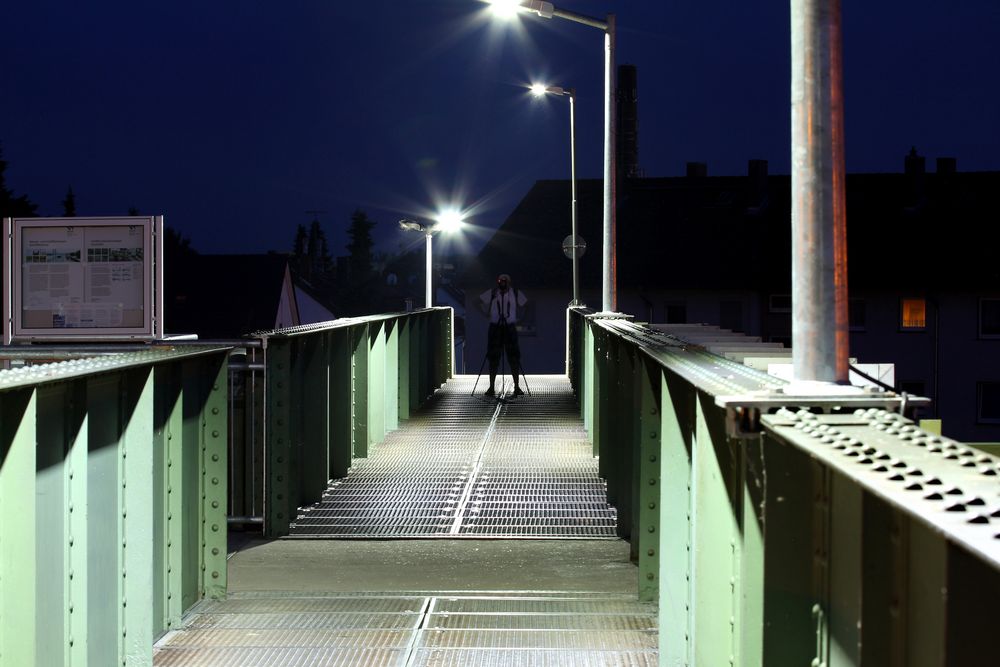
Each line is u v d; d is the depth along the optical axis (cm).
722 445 394
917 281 5306
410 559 746
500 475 1073
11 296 1056
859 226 5644
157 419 557
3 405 374
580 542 802
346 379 1059
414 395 1598
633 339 606
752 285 5612
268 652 527
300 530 839
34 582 381
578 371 1688
